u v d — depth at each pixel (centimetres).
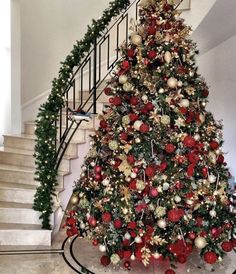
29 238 313
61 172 354
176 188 238
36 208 321
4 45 624
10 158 400
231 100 475
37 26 522
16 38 500
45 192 316
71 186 360
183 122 241
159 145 241
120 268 271
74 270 267
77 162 365
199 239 235
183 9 360
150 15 255
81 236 272
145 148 240
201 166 249
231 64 470
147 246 242
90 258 290
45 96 531
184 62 255
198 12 352
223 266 278
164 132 240
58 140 372
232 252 307
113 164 253
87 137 364
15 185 362
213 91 483
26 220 329
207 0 337
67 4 527
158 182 237
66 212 316
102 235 254
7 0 595
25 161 393
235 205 264
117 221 244
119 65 265
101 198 257
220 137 273
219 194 248
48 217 318
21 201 348
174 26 254
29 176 367
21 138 427
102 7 524
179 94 243
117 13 424
